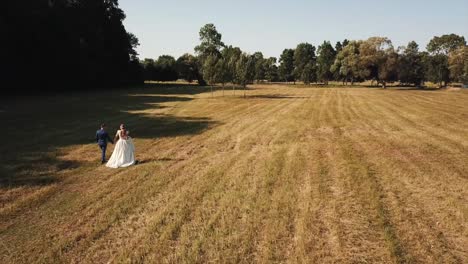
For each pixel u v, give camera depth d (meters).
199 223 9.30
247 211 10.00
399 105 39.03
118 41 74.94
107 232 8.92
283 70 140.75
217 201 10.78
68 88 62.69
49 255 7.84
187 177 13.22
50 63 56.25
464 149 17.45
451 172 13.62
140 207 10.42
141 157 16.48
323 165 14.63
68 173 13.82
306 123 26.23
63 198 11.20
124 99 46.28
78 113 31.80
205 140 20.30
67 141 19.75
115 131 23.00
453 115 30.23
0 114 30.16
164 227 9.12
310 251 7.87
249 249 7.97
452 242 8.27
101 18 71.31
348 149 17.53
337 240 8.34
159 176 13.38
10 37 48.25
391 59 83.00
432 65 102.56
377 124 25.64
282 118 28.91
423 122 26.41
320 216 9.66
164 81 108.94
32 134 21.67
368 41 86.12
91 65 64.31
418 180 12.66
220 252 7.84
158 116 30.30
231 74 51.56
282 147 18.19
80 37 64.19
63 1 60.34
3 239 8.59
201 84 95.94
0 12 47.88
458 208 10.17
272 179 12.80
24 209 10.34
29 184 12.50
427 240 8.34
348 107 37.06
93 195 11.45
